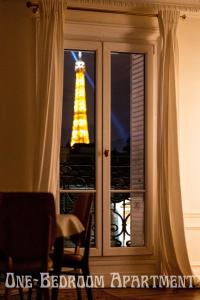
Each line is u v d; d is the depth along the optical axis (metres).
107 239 5.14
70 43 5.15
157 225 5.11
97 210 5.15
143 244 5.32
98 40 5.23
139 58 5.40
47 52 4.80
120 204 5.30
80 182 5.20
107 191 5.19
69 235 3.42
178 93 5.15
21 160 4.93
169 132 5.07
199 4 5.36
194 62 5.43
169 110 5.08
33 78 4.98
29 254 3.09
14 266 3.11
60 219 3.38
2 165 4.89
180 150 5.33
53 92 4.79
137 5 5.23
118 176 5.30
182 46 5.41
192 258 5.28
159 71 5.12
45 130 4.73
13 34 4.97
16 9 4.99
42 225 3.09
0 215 3.09
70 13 5.11
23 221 3.08
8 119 4.93
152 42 5.36
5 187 4.88
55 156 4.80
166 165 5.03
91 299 3.66
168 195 5.01
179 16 5.21
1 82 4.92
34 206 3.09
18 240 3.08
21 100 4.96
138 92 5.39
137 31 5.29
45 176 4.70
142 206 5.35
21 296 3.76
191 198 5.34
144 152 5.37
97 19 5.19
